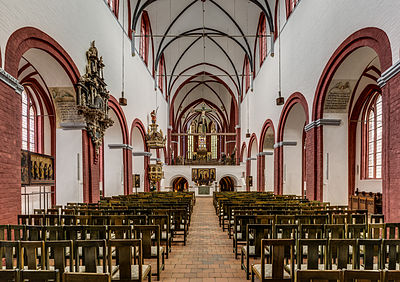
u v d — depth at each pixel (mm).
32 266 3496
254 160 25219
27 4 7234
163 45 23969
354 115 15008
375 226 4621
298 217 5605
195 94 38156
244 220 5949
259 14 20656
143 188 19562
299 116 15531
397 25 6605
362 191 14602
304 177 16219
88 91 10305
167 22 21797
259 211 6621
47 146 14297
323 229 4586
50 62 9016
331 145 11117
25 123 13414
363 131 14945
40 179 8477
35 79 13258
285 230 4422
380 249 3658
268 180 20625
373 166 14273
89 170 10953
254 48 23469
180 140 45781
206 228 10016
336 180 11055
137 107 18297
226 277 5184
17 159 6621
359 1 8266
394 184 6559
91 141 11109
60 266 3488
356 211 6652
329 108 11078
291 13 14523
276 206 8125
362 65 9703
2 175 6012
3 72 6016
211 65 28922
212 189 27656
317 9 11297
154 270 5555
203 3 20609
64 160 10539
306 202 9648
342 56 9344
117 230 4473
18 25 6879
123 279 3764
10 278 2559
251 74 24672
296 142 16328
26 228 4555
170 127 31281
